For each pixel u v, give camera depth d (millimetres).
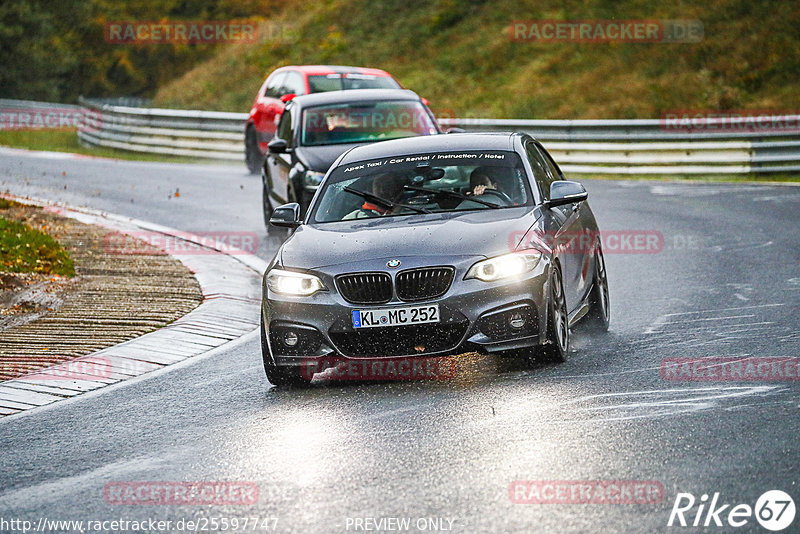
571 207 32750
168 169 91875
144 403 27359
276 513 17969
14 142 124125
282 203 54281
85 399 28156
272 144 53156
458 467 19734
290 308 27375
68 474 21500
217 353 33219
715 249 48781
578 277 31047
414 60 141750
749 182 73812
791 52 115750
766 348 28781
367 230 29094
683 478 18328
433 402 25000
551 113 115375
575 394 24766
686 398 23750
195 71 165375
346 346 26984
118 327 36375
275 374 28000
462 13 149250
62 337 35062
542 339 27125
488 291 26609
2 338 34938
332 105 55438
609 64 123500
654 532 16016
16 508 19484
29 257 45906
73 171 90688
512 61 132375
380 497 18359
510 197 30516
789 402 22891
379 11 158000
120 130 110125
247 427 24188
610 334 32531
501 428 22203
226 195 74188
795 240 49875
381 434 22484
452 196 30625
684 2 131750
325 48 151875
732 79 114375
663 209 62750
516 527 16469
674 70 118938
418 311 26562
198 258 50406
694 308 35875
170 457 22188
